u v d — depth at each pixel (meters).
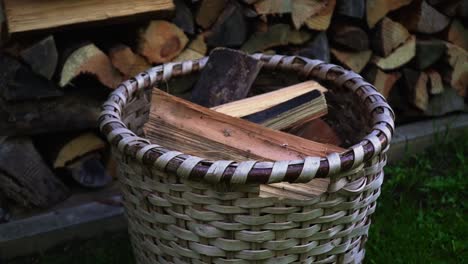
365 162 2.09
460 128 2.88
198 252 2.11
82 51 2.41
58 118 2.46
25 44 2.37
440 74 2.88
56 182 2.53
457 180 2.70
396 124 2.91
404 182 2.69
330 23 2.69
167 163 2.04
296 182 2.02
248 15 2.54
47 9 2.34
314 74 2.36
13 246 2.46
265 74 2.43
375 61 2.75
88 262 2.46
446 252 2.47
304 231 2.08
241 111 2.27
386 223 2.56
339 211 2.10
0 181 2.47
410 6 2.76
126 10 2.40
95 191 2.59
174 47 2.51
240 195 2.03
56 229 2.48
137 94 2.32
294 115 2.28
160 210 2.11
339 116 2.38
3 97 2.40
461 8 2.78
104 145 2.57
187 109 2.19
